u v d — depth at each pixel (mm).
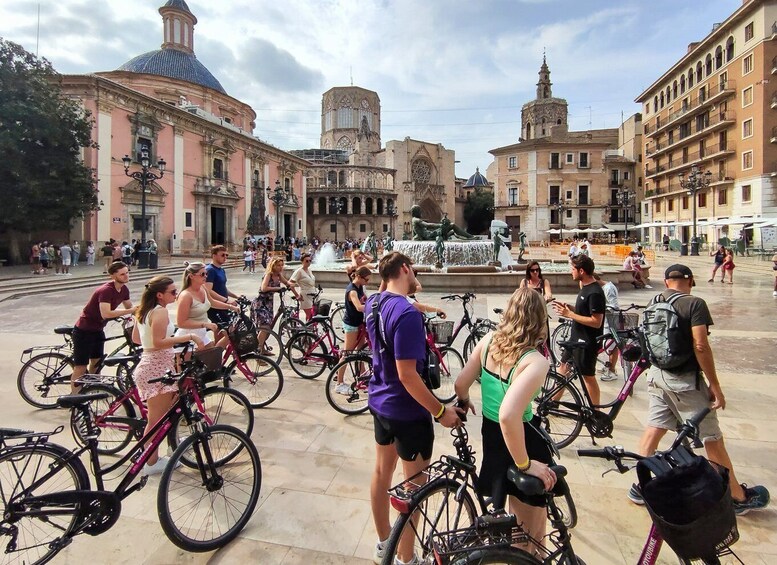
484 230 87562
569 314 4980
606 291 7133
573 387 4746
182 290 5629
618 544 3211
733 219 38219
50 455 3092
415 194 79188
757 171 37656
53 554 2973
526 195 64250
